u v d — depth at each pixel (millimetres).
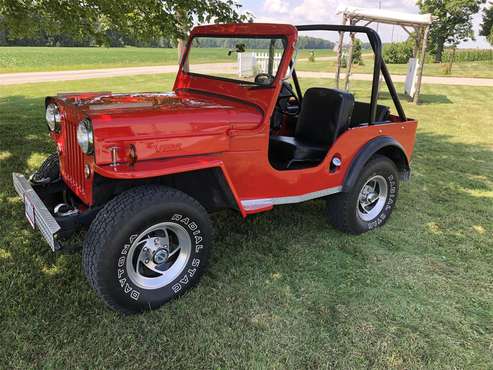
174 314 2561
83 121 2348
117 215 2311
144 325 2445
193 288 2775
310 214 4039
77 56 41156
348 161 3436
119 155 2344
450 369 2260
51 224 2359
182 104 2857
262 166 2928
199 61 3521
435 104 11883
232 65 3209
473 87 16453
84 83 14977
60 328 2389
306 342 2391
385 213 3891
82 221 2521
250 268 3080
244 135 2771
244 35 3146
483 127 8695
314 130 3504
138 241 2418
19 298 2596
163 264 2658
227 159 2766
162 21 5270
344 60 27859
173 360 2213
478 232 3893
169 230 2658
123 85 14383
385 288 2943
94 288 2381
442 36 33406
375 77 3418
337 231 3750
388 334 2486
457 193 4875
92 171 2430
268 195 3059
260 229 3688
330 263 3227
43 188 3133
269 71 2971
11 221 3580
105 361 2182
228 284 2887
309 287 2906
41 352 2223
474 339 2492
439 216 4211
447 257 3414
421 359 2318
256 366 2201
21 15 5129
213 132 2635
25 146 5848
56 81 15617
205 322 2498
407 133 3877
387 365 2262
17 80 15906
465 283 3057
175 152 2504
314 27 3686
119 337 2344
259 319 2557
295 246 3439
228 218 3834
